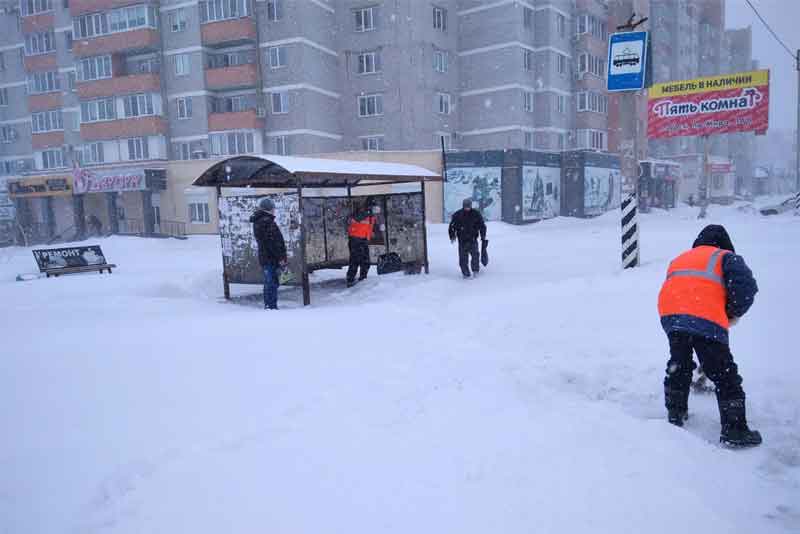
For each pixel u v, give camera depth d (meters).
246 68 34.53
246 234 9.88
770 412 3.71
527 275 10.92
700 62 67.12
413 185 31.14
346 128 36.94
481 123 37.66
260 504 2.48
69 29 41.16
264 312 7.57
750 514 2.50
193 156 36.91
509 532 2.24
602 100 42.78
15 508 2.53
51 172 38.12
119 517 2.44
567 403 3.97
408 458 2.93
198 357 4.85
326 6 35.81
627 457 2.93
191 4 35.56
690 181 56.44
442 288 9.85
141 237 28.58
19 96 46.50
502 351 5.45
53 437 3.25
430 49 35.47
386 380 4.30
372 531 2.25
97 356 4.86
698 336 3.44
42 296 9.81
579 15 40.28
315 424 3.42
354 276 11.16
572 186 36.31
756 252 10.41
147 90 36.09
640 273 8.74
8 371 4.46
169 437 3.25
